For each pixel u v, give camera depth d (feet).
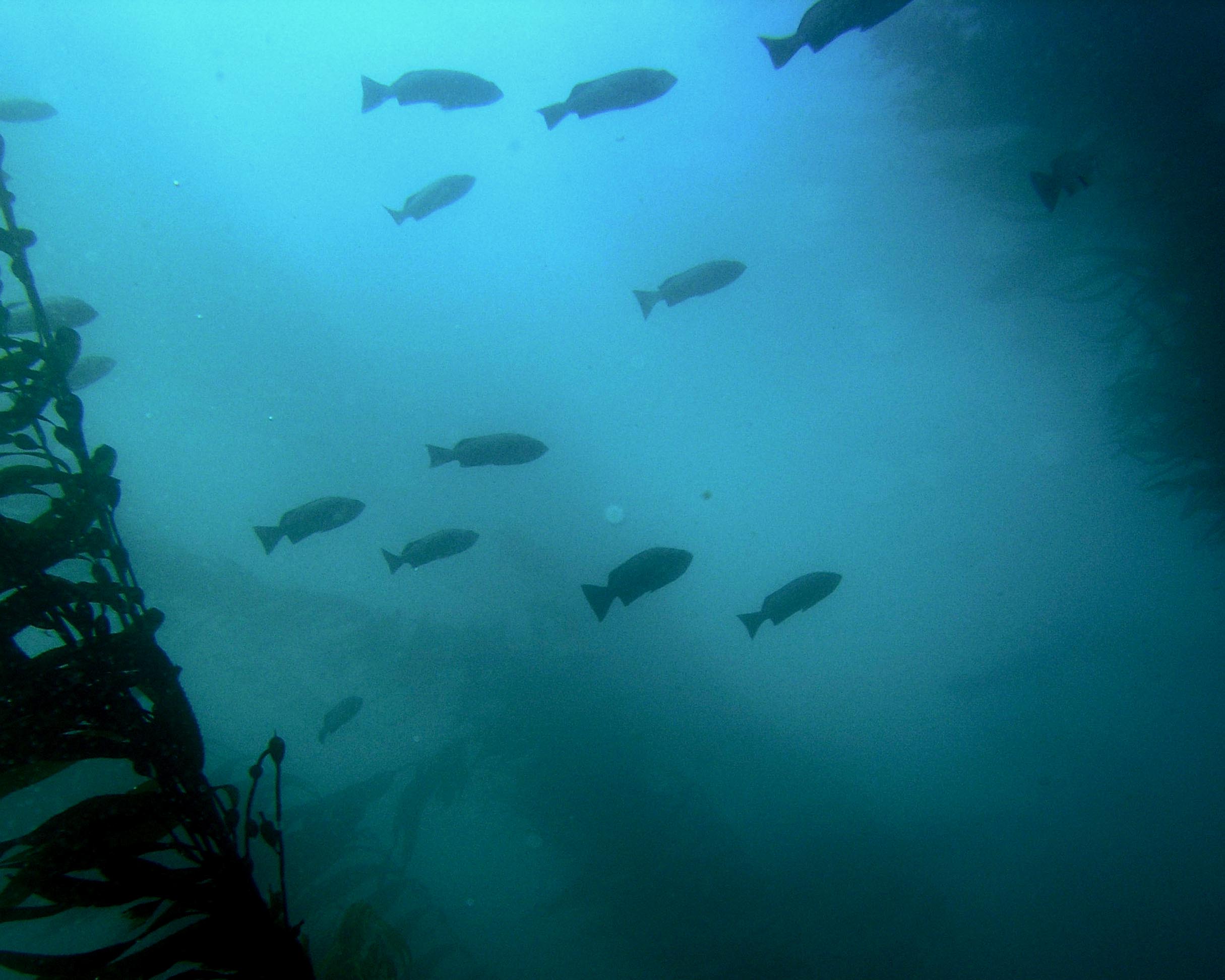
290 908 15.66
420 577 44.24
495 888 22.08
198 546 49.39
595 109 16.99
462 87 19.54
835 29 12.04
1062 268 38.22
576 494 62.08
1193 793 27.12
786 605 14.51
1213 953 20.62
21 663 5.75
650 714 30.40
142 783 6.75
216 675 31.14
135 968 5.69
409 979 15.65
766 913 20.98
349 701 17.71
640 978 18.97
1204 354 27.91
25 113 26.68
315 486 64.54
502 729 25.94
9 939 13.83
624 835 22.57
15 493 6.36
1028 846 26.58
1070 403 49.55
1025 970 21.08
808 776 29.68
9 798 14.28
